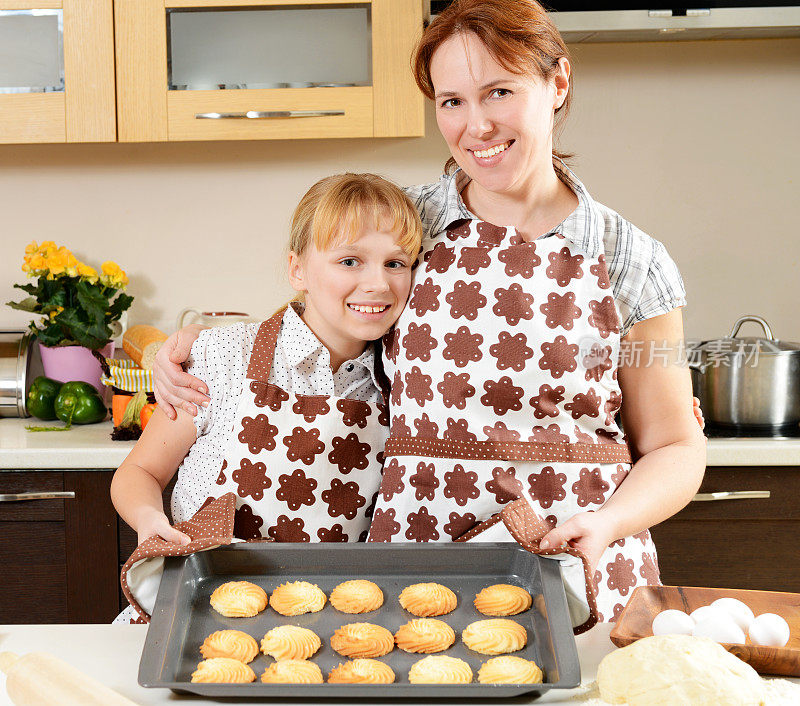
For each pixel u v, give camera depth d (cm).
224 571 101
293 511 121
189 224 237
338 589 97
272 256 237
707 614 85
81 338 214
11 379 211
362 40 199
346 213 115
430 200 125
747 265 236
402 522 117
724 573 182
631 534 107
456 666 81
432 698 80
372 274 116
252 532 121
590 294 114
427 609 93
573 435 115
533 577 98
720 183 233
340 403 121
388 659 86
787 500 180
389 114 201
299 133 202
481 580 100
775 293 237
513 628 89
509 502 112
